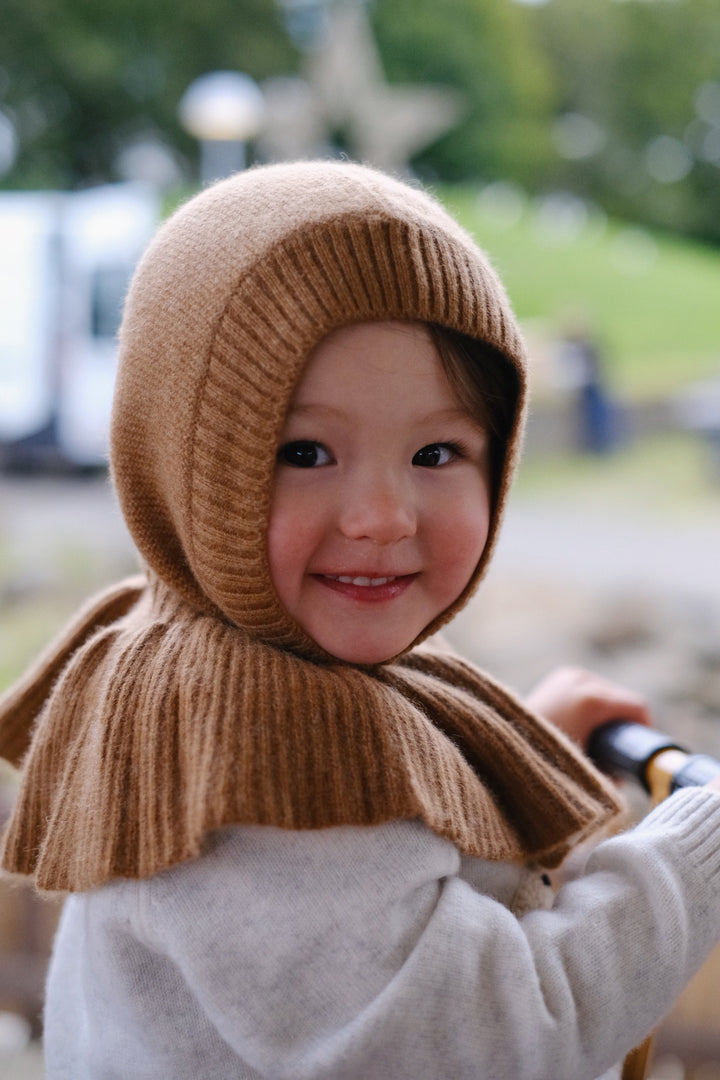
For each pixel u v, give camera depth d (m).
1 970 2.01
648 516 7.38
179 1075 0.83
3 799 2.02
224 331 0.82
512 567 5.86
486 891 0.91
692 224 22.20
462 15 20.55
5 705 1.08
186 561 0.94
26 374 8.16
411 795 0.80
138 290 0.91
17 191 18.41
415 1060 0.76
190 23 18.98
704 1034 1.83
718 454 8.91
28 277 8.09
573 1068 0.81
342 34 11.24
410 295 0.82
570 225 19.02
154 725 0.83
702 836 0.90
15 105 18.44
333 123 11.57
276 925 0.77
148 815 0.80
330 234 0.81
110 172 19.95
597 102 21.80
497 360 0.90
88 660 0.97
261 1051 0.76
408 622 0.89
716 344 12.69
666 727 3.72
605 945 0.84
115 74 18.38
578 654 4.41
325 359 0.81
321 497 0.83
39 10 17.61
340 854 0.79
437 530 0.88
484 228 15.77
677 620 4.92
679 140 21.89
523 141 21.03
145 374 0.88
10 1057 1.95
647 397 10.21
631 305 13.83
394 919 0.78
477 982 0.78
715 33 21.22
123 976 0.84
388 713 0.84
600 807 1.00
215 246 0.85
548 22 21.53
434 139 20.22
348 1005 0.76
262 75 19.52
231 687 0.82
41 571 5.66
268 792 0.78
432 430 0.86
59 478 8.37
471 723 0.96
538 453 9.35
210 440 0.83
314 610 0.86
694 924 0.87
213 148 14.66
